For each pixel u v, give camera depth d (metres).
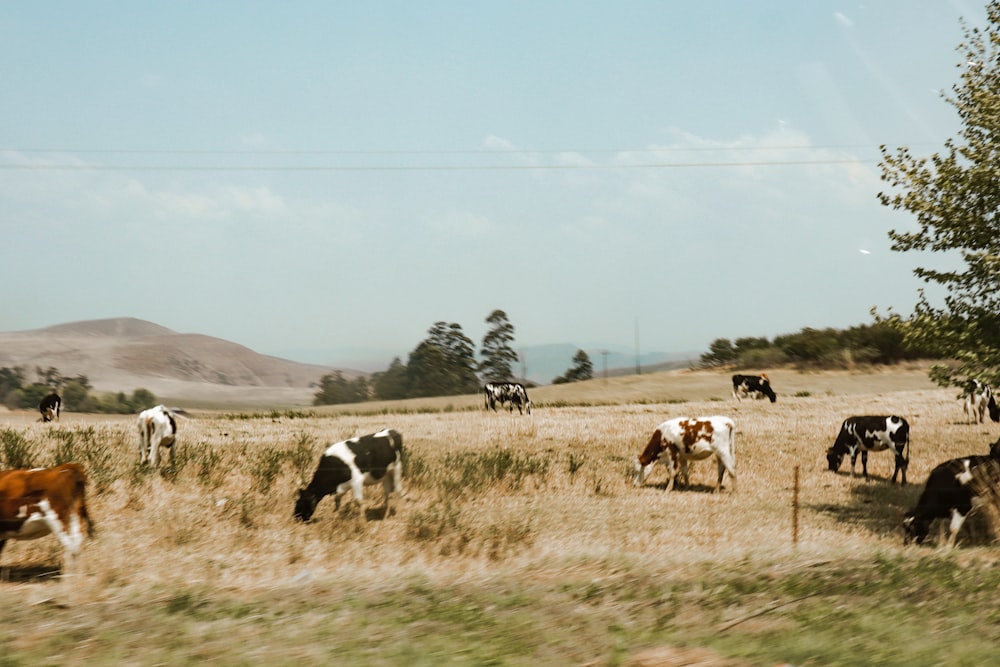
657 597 11.06
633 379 89.88
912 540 17.19
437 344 163.88
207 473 23.09
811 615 10.16
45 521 12.77
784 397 60.19
